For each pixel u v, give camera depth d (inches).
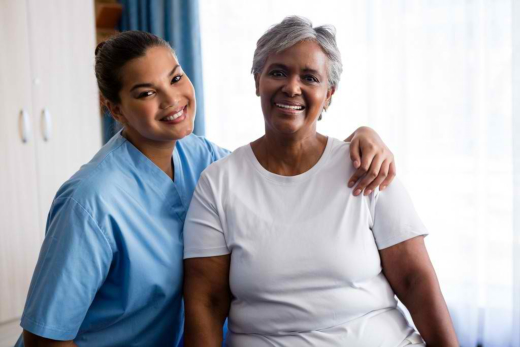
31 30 85.4
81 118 92.2
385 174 43.2
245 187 45.2
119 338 45.4
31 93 86.0
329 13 93.8
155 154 47.6
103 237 41.5
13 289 86.6
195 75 103.5
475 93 83.4
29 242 87.6
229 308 46.2
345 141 48.6
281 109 43.4
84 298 41.1
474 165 84.4
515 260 82.0
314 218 42.9
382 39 89.8
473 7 82.0
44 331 39.6
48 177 88.8
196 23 103.1
